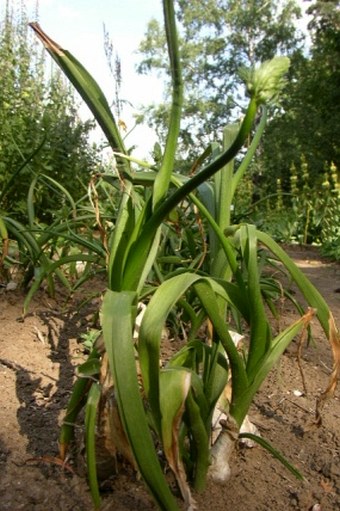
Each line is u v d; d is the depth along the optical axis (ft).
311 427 2.80
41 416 2.72
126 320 1.54
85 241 3.84
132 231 1.80
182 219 3.87
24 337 3.77
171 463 1.58
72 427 2.03
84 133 9.92
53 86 11.15
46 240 4.41
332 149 34.17
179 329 4.03
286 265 1.98
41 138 9.07
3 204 7.89
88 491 2.15
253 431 2.59
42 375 3.22
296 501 2.18
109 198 4.58
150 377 1.59
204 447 1.98
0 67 10.10
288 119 36.29
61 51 1.66
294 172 17.87
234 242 2.19
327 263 11.69
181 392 1.59
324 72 33.45
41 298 4.75
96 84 1.74
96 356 1.98
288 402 3.13
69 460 2.32
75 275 5.48
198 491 2.12
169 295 1.64
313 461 2.49
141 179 1.94
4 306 4.40
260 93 1.37
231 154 1.46
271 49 47.37
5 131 8.57
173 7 1.54
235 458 2.47
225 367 2.08
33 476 2.23
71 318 4.29
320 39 35.24
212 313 1.85
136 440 1.45
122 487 2.18
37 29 1.63
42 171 8.53
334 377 1.94
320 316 1.93
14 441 2.48
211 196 2.39
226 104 47.52
